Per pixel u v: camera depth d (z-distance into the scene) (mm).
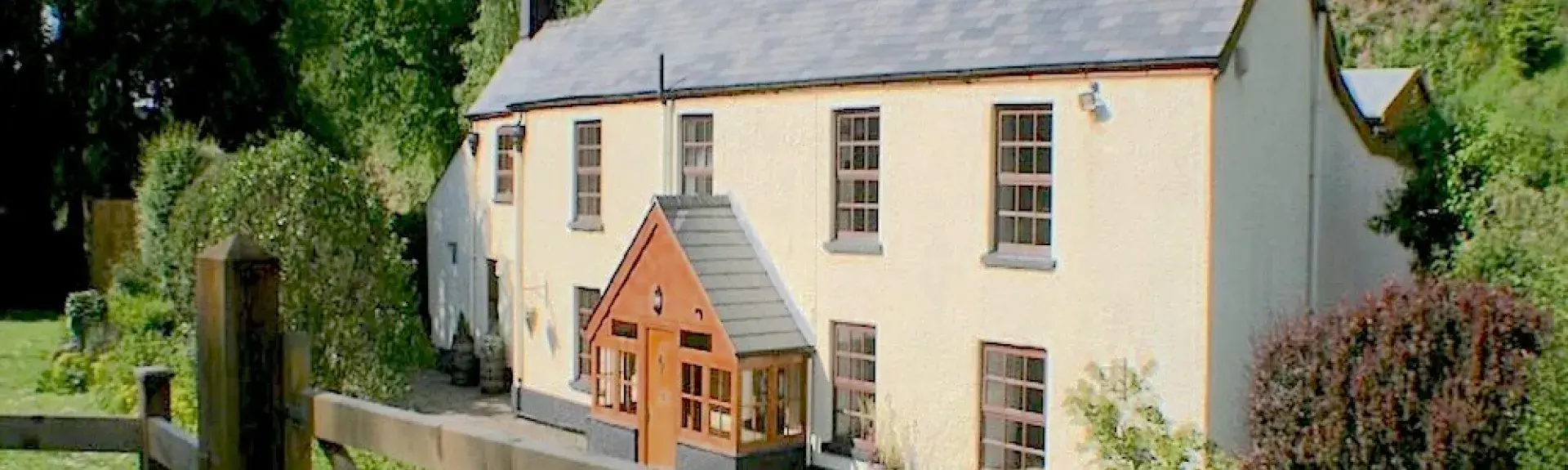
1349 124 18016
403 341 18516
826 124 18094
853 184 18234
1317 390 13820
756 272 18906
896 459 17547
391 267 18344
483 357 26156
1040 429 16328
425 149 38469
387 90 37906
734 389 17719
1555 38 29797
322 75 36156
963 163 16578
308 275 16891
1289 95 16328
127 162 31078
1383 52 33719
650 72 21219
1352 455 13484
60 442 6273
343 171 18297
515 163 24531
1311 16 16875
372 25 37219
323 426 4832
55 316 29938
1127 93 15102
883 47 17828
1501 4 31828
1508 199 16359
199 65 31234
